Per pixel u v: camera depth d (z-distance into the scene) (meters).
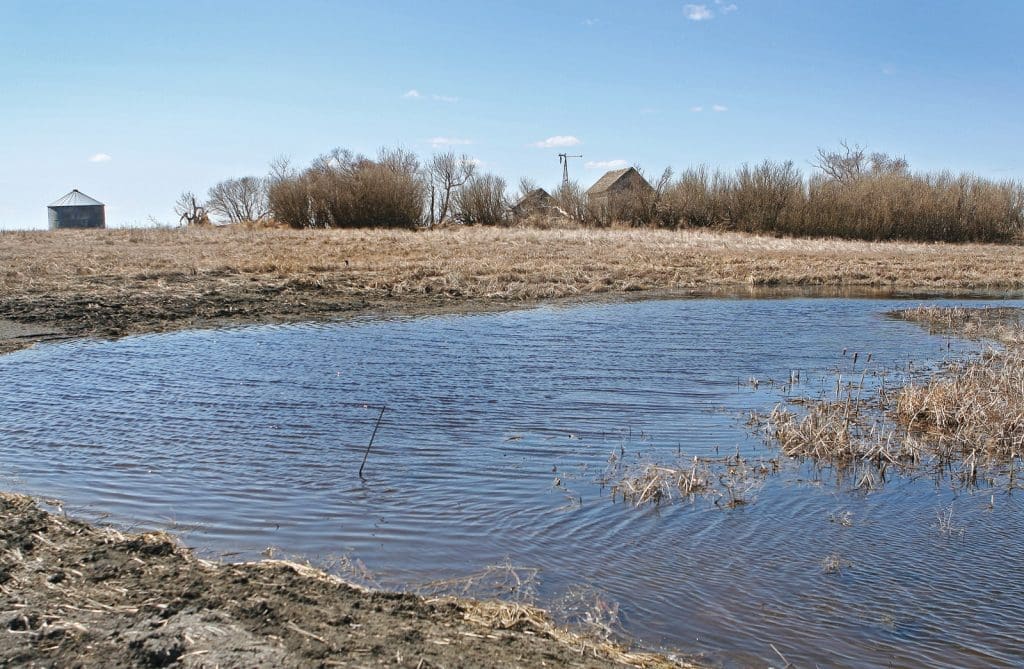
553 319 18.11
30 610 4.48
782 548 5.94
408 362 12.54
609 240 37.88
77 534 5.63
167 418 9.07
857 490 7.20
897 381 11.74
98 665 3.95
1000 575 5.56
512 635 4.47
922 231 53.28
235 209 74.88
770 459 8.00
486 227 47.88
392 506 6.58
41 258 24.44
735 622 4.87
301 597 4.77
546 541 5.97
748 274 28.70
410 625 4.50
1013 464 7.84
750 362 13.06
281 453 7.89
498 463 7.71
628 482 7.02
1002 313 20.45
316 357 12.86
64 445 8.05
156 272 21.47
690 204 54.22
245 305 18.55
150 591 4.77
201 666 3.95
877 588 5.34
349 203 49.34
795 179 54.16
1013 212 55.22
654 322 17.84
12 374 11.36
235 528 6.07
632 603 5.05
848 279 28.77
